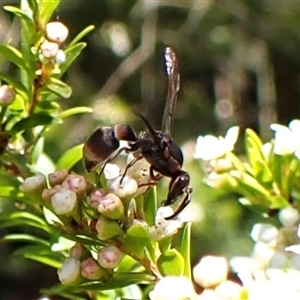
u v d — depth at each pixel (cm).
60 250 16
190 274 15
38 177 15
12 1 44
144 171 16
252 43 50
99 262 15
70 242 17
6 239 17
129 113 47
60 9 49
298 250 15
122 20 50
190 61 50
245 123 49
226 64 50
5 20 43
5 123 17
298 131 17
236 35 50
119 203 15
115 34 50
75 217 15
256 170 17
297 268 16
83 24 50
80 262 15
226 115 49
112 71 50
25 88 17
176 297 14
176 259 15
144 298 16
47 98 17
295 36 50
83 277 15
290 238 17
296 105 51
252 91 50
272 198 17
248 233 39
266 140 47
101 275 15
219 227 39
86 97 48
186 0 49
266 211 18
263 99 48
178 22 51
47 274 46
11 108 17
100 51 50
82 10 50
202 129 49
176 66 17
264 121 47
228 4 49
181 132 48
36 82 17
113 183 15
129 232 15
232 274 18
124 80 50
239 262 16
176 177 16
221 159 18
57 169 17
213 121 49
